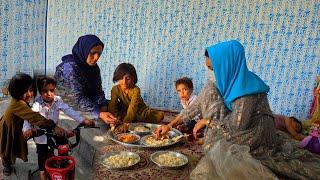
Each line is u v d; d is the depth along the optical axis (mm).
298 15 3271
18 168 2721
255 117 2256
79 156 2947
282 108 3531
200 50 3562
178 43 3590
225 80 2273
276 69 3447
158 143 2510
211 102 2363
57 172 2125
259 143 2252
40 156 2574
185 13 3494
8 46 3707
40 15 3750
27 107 2492
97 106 3012
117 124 2797
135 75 3070
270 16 3328
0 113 3201
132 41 3684
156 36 3619
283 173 2131
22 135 2559
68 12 3730
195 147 2562
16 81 2484
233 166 1997
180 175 2135
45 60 3896
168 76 3705
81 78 3055
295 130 3004
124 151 2406
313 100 3260
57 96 2840
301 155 2357
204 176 2020
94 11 3672
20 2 3650
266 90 2285
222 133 2270
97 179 2043
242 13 3379
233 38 3461
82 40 3021
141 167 2205
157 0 3514
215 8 3420
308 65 3371
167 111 3623
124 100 3111
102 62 3805
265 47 3414
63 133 2584
